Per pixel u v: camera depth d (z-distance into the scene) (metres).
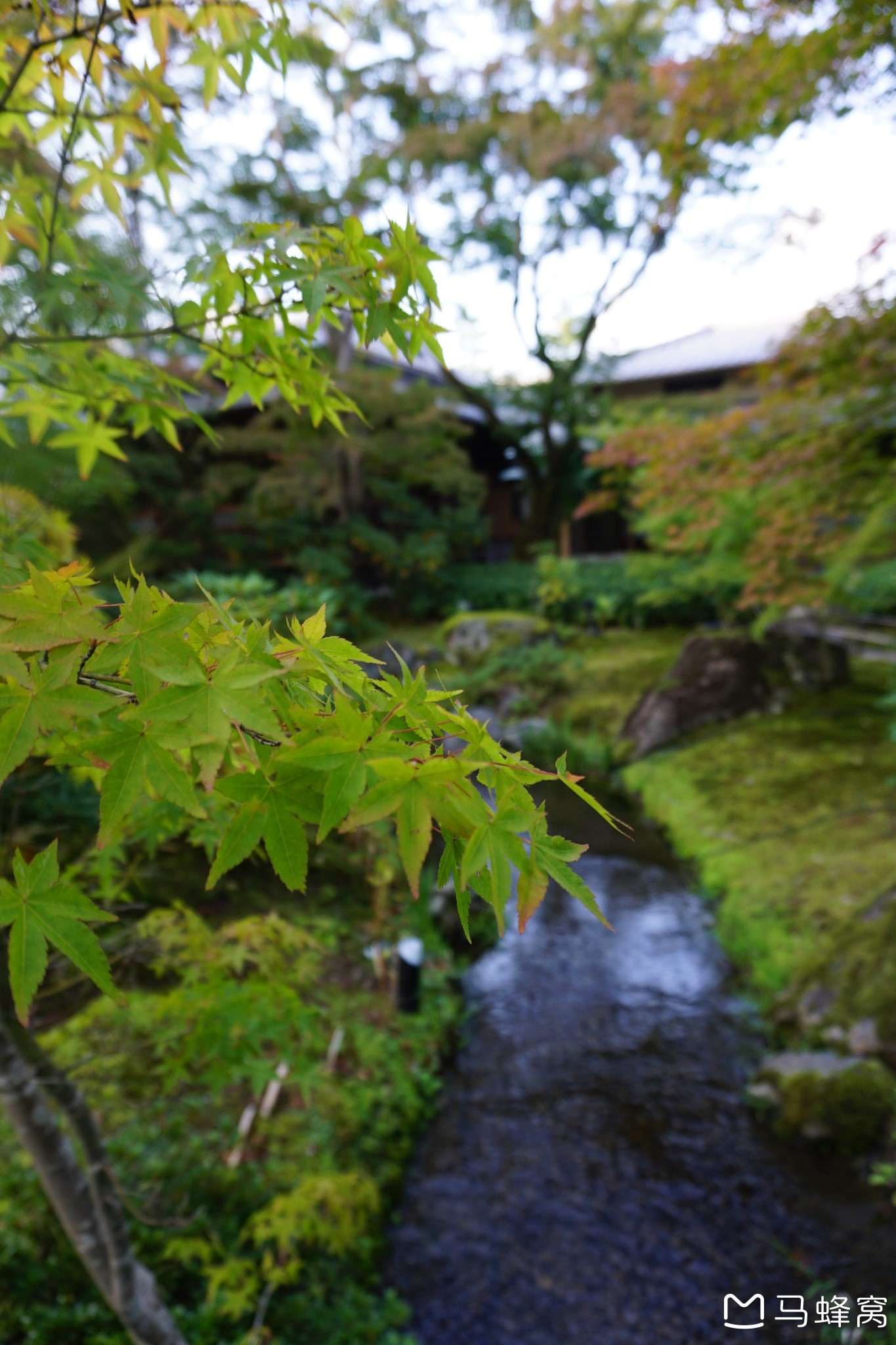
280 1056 2.08
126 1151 3.22
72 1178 1.83
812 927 5.46
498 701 11.77
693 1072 4.60
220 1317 2.75
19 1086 1.69
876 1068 4.16
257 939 2.20
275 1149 3.45
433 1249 3.47
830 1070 4.19
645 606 14.48
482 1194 3.77
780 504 6.14
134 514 12.48
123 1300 1.96
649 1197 3.76
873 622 12.30
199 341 1.47
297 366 1.48
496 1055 4.77
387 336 1.26
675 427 6.70
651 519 7.80
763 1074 4.38
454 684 11.73
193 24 1.38
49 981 2.60
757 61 4.28
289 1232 2.84
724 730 9.48
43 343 1.54
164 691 0.64
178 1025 2.16
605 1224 3.63
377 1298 3.19
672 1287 3.33
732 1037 4.89
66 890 0.66
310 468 12.77
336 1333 2.88
